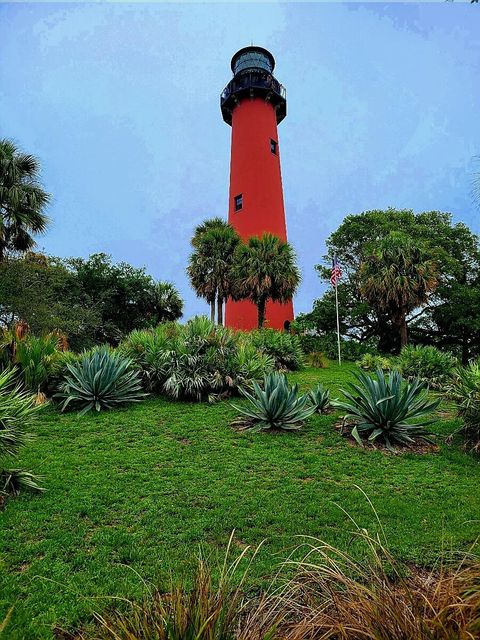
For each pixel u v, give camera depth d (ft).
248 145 79.51
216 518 12.74
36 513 12.75
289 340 53.36
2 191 39.96
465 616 5.34
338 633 5.53
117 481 15.70
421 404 22.15
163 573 9.61
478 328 74.38
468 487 15.75
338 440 21.45
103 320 81.05
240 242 70.28
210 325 37.32
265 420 23.70
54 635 7.55
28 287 49.88
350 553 10.40
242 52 89.40
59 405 27.37
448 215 83.41
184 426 24.03
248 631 5.80
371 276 63.62
